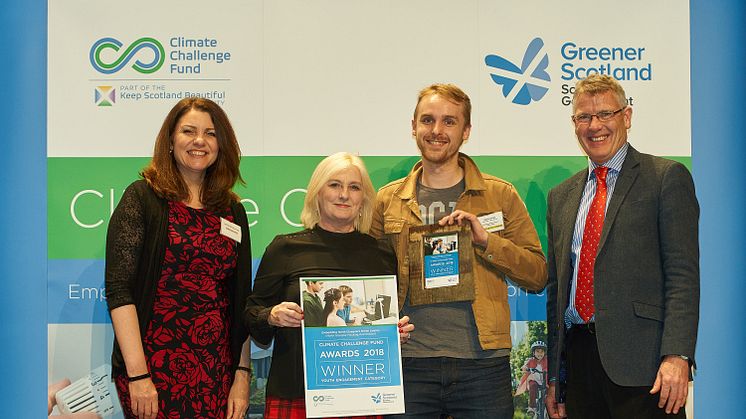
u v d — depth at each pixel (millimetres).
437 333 3111
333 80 3584
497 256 3115
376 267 2984
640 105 3656
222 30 3568
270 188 3572
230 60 3570
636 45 3662
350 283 2922
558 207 3189
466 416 3135
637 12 3666
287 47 3578
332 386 2846
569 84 3645
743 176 3668
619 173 2986
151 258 2812
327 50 3586
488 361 3105
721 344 3617
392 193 3287
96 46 3541
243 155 3564
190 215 2906
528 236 3316
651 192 2889
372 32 3598
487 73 3619
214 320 2893
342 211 2951
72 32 3535
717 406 3617
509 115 3625
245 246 3037
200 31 3562
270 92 3570
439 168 3281
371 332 2904
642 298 2867
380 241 3076
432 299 3105
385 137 3592
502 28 3631
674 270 2807
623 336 2865
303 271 2922
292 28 3578
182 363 2816
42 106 3543
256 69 3572
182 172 2980
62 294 3510
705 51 3680
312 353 2855
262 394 3531
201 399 2832
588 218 3033
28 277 3516
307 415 2807
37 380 3496
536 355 3582
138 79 3549
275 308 2812
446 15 3613
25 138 3535
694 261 2809
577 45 3648
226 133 3008
